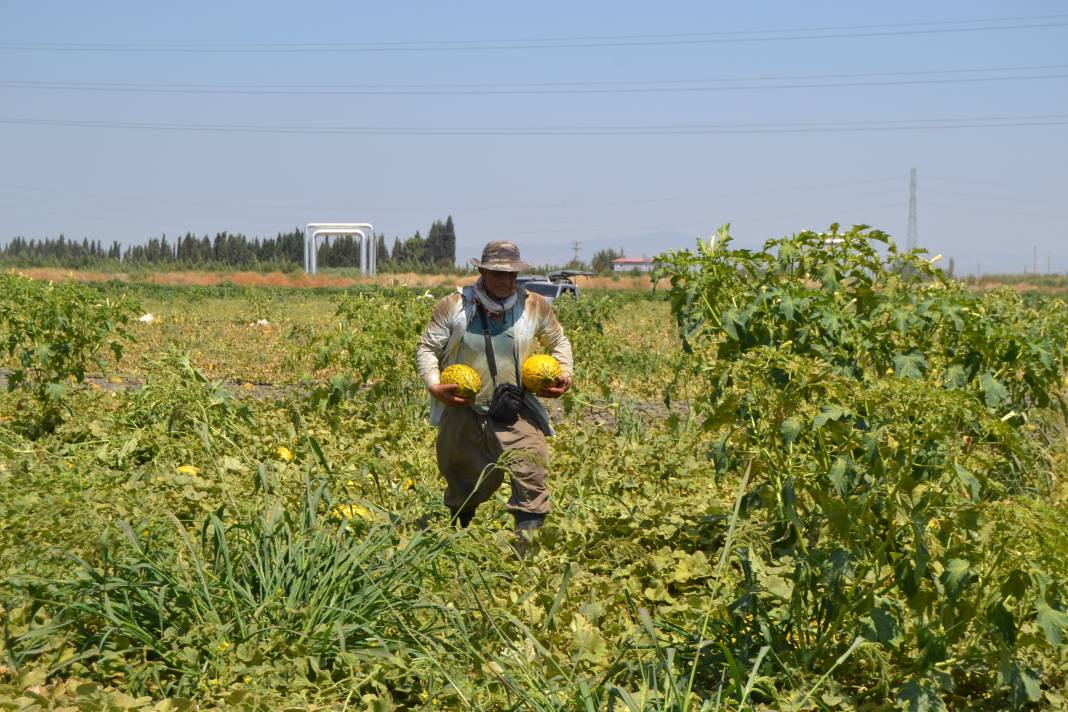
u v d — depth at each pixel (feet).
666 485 27.66
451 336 21.81
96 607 15.24
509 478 21.57
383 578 16.34
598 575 19.70
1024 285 261.03
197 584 15.93
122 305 38.14
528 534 20.34
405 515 19.95
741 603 15.07
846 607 13.87
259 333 83.76
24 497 20.13
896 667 15.07
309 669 14.84
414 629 15.66
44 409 34.96
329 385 34.50
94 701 13.43
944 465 13.66
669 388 28.12
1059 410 28.58
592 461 28.45
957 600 13.09
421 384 38.55
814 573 14.30
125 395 36.09
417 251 501.15
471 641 15.58
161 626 15.34
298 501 20.16
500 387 21.56
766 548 16.30
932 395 13.34
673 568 19.92
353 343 37.55
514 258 21.59
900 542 14.55
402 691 14.76
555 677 14.43
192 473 24.82
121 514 19.49
